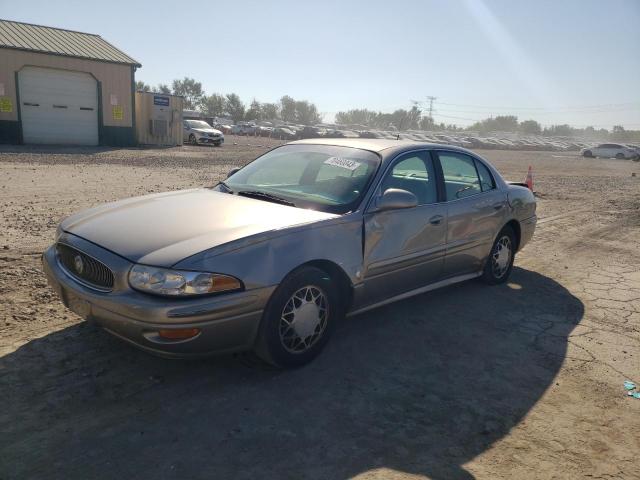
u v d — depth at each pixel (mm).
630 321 5043
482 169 5590
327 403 3293
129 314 3043
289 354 3572
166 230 3453
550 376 3842
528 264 7059
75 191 10586
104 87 25094
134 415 3033
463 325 4703
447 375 3764
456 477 2680
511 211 5770
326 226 3719
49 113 23859
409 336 4395
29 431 2822
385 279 4246
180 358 3135
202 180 13391
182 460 2674
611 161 41531
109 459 2648
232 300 3148
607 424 3256
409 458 2811
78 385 3297
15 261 5586
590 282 6324
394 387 3545
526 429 3150
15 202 9031
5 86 22422
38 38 23938
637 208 12922
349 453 2818
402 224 4309
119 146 26094
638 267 7145
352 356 3965
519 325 4785
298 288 3508
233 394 3326
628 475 2779
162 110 28219
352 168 4363
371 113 141625
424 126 139000
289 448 2826
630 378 3875
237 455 2742
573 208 12578
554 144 74312
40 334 3941
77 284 3406
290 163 4746
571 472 2777
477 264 5441
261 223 3562
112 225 3615
